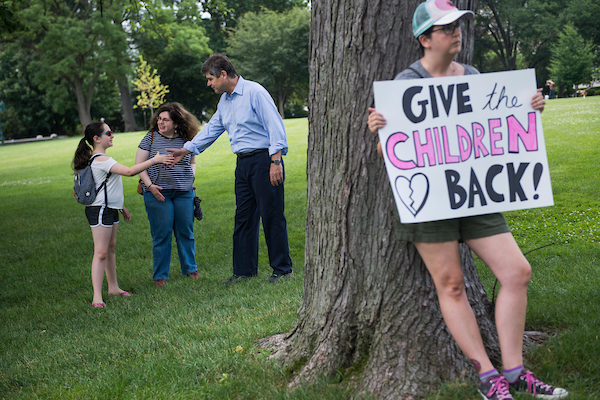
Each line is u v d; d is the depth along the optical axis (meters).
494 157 2.42
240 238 5.52
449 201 2.38
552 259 5.12
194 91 52.97
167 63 50.16
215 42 53.06
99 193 5.07
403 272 2.73
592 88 51.22
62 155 26.56
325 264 2.97
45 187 15.76
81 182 5.03
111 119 58.50
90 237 8.59
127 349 3.73
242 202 5.40
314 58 2.93
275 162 5.04
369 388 2.61
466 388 2.48
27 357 3.80
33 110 56.28
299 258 6.43
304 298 3.21
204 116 56.00
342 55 2.75
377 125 2.38
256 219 5.52
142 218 9.70
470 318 2.40
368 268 2.81
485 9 51.12
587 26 48.31
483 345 2.65
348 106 2.76
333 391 2.63
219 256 6.83
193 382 3.03
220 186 12.65
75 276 6.38
